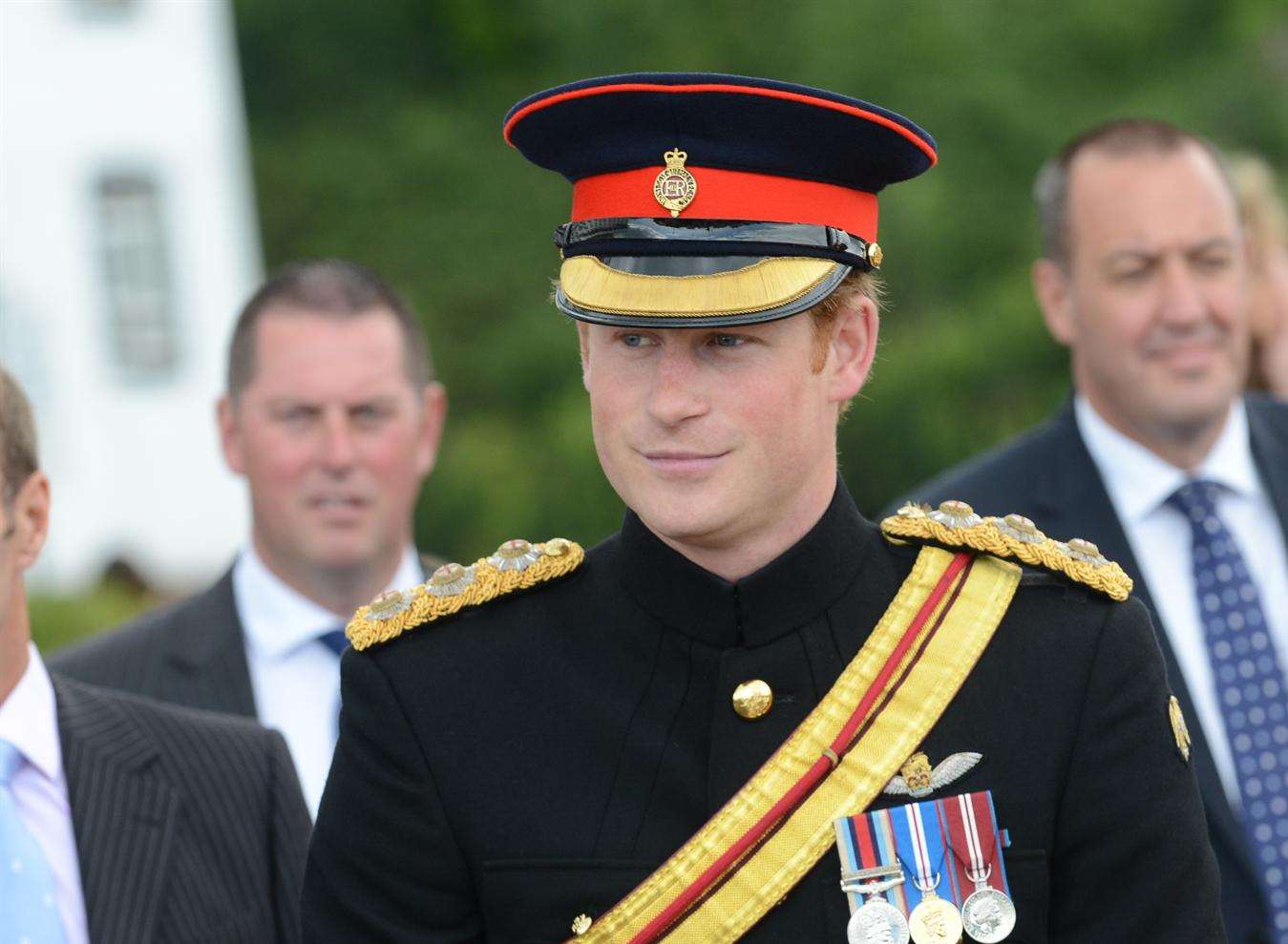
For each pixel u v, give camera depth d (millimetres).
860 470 61719
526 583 10453
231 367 16438
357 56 76500
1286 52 71750
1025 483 16250
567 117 9781
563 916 9781
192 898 12172
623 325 9453
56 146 69000
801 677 10094
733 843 9719
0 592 11672
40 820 12023
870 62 66875
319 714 15969
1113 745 9969
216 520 71250
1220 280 15891
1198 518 15977
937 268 64062
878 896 9664
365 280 16641
